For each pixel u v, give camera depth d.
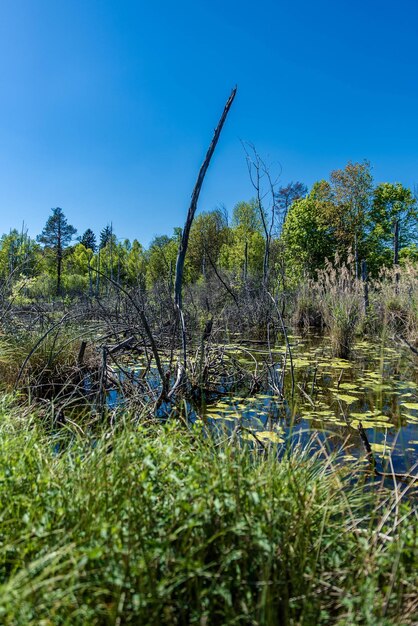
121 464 1.87
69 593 1.28
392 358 7.01
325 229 24.02
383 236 24.78
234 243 22.92
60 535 1.51
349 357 7.14
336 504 2.11
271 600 1.40
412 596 1.52
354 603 1.46
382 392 5.06
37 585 1.21
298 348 8.12
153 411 3.93
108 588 1.35
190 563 1.38
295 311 11.41
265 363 5.64
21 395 4.40
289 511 1.74
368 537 1.75
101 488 1.75
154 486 1.72
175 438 2.41
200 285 15.93
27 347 5.14
